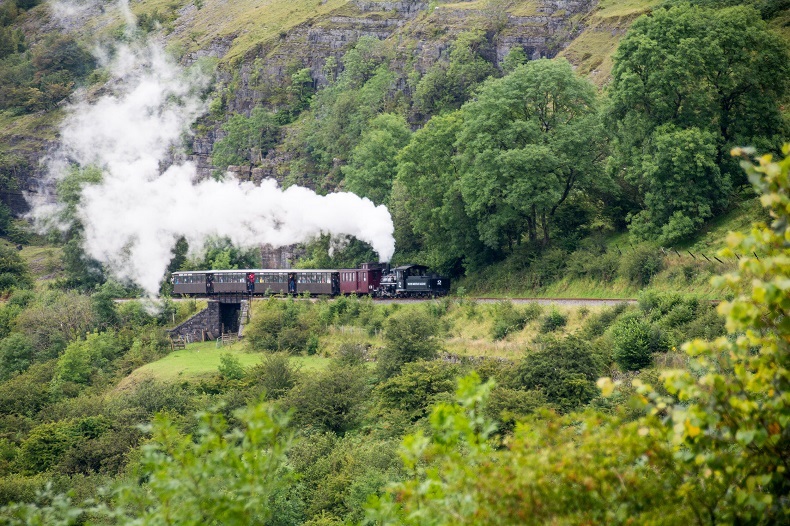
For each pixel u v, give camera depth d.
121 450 74.44
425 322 86.94
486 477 18.53
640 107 102.81
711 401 17.69
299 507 54.53
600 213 109.94
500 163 103.88
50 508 23.95
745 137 97.94
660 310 75.56
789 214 16.89
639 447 18.19
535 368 66.00
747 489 17.42
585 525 17.75
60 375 105.12
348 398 75.50
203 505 20.39
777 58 99.31
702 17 102.62
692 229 90.81
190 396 87.62
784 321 16.86
